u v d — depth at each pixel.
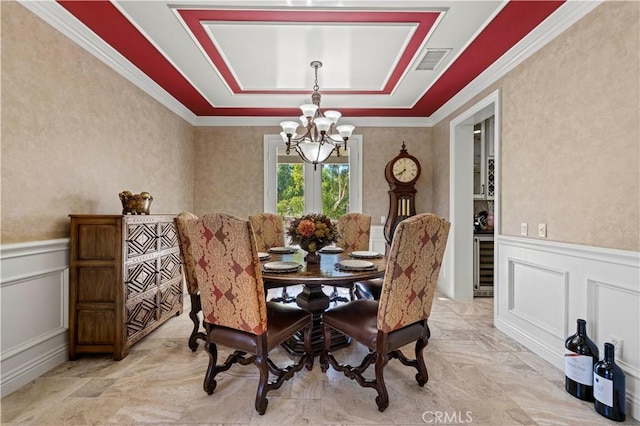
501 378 1.99
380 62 2.84
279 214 4.52
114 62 2.67
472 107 3.31
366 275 1.93
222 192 4.48
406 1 2.01
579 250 1.95
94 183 2.49
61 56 2.15
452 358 2.26
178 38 2.43
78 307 2.21
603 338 1.82
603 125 1.81
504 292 2.73
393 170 4.19
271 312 1.96
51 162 2.09
